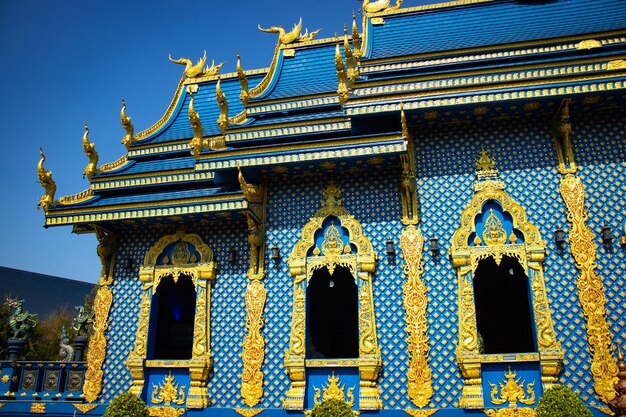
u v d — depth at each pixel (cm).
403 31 1405
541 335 995
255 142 1259
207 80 1719
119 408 1073
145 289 1274
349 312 1514
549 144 1115
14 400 1278
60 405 1252
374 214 1156
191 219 1261
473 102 1060
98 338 1276
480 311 1520
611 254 1023
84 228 1389
